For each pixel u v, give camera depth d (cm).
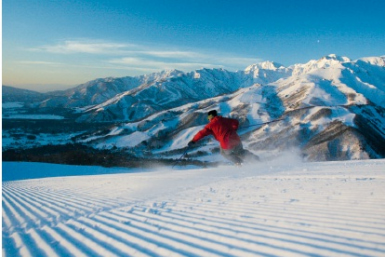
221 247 304
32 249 363
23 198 891
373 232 295
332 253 259
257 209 439
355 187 529
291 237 308
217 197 568
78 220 500
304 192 528
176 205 532
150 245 330
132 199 665
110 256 311
